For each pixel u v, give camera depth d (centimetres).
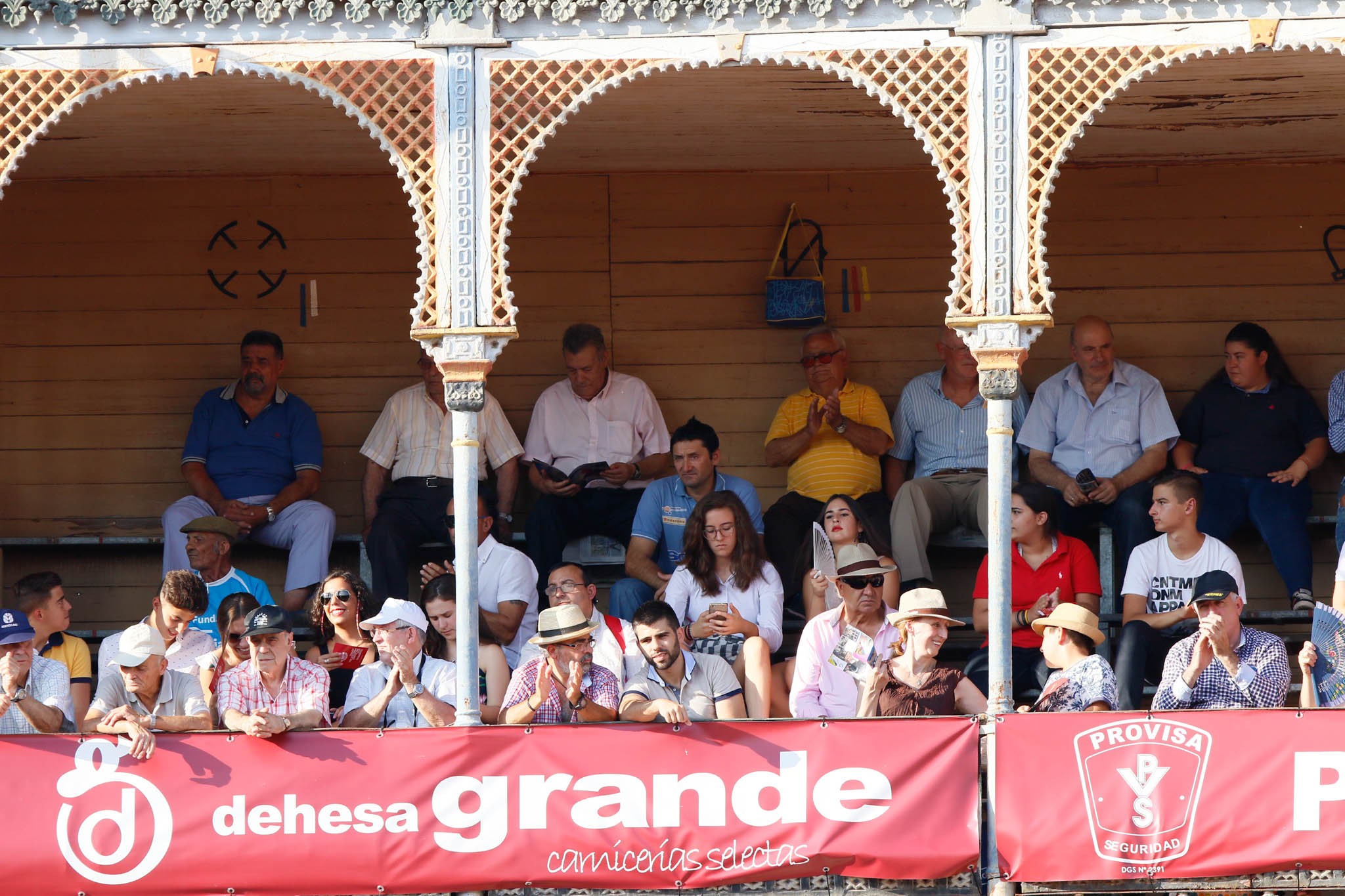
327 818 2469
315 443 3659
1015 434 3600
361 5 2586
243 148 3528
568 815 2469
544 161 3700
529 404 3775
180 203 3800
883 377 3756
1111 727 2456
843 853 2448
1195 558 3089
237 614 2748
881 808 2453
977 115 2552
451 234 2573
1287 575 3412
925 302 3766
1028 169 2547
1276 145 3616
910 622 2641
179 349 3788
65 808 2461
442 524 3512
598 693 2589
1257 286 3744
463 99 2584
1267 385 3584
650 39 2584
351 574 2925
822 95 3109
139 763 2477
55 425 3772
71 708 2678
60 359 3784
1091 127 3447
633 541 3372
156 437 3766
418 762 2478
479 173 2580
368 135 3425
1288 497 3459
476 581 2555
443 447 3559
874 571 2770
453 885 2459
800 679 2788
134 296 3794
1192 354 3738
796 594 3309
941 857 2441
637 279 3794
